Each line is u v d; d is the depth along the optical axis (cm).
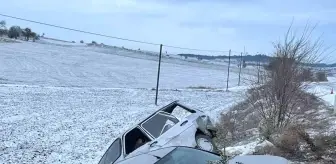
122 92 3941
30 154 1438
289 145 811
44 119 2217
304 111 1070
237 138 1164
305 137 816
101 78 5900
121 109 2764
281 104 1014
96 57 10262
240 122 1313
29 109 2533
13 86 3641
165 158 527
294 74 1033
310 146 791
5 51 9069
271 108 1038
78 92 3653
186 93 4184
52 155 1423
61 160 1345
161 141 841
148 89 4359
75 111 2561
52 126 2020
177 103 1012
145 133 895
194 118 926
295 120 1010
